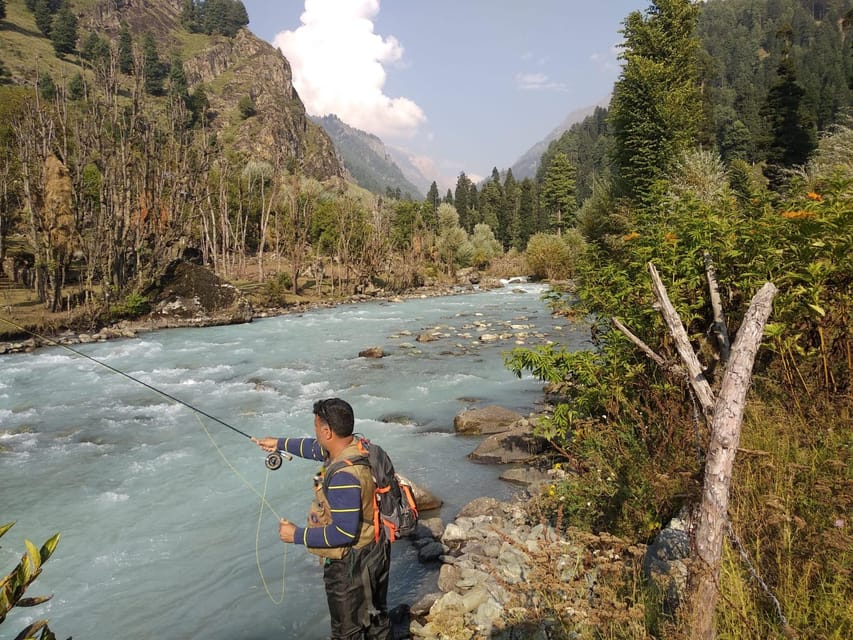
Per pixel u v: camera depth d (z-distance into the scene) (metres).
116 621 5.28
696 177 18.81
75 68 141.38
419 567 6.06
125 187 31.03
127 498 8.04
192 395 13.99
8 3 168.88
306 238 53.97
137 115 34.66
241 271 51.94
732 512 3.63
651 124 29.44
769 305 2.78
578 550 4.51
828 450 4.11
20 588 1.77
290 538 3.60
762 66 190.12
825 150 11.95
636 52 32.00
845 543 3.06
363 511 3.60
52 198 28.64
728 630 2.88
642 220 8.56
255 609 5.42
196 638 5.00
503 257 74.88
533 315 31.05
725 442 2.62
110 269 27.95
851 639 2.70
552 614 3.91
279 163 64.06
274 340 23.27
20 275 33.16
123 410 12.66
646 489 5.11
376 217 55.53
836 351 5.41
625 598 3.68
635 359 6.87
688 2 31.28
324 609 5.39
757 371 5.95
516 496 7.66
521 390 14.16
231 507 7.72
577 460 6.80
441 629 4.68
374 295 45.53
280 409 12.61
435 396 13.73
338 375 16.25
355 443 3.76
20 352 20.11
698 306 5.89
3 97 48.78
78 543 6.77
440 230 85.56
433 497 7.70
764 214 6.39
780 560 3.23
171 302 28.42
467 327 26.36
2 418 12.08
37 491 8.30
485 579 5.52
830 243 5.11
